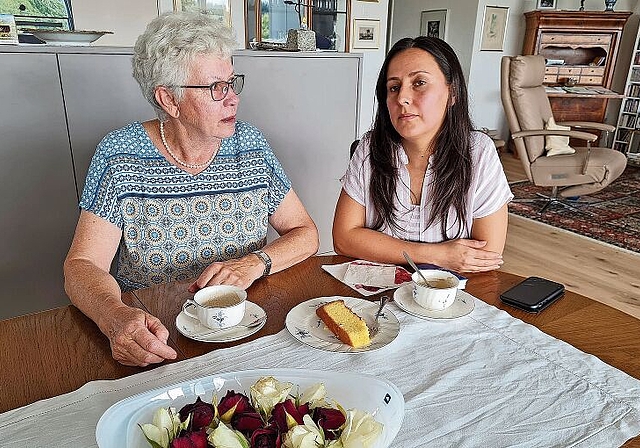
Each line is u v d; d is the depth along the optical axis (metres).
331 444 0.46
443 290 0.91
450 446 0.61
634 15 5.43
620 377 0.75
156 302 0.95
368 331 0.84
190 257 1.23
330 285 1.05
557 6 5.69
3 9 2.93
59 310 0.92
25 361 0.76
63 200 1.72
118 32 3.33
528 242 3.28
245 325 0.87
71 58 1.59
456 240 1.20
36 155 1.63
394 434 0.57
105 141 1.16
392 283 1.05
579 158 3.66
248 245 1.28
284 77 2.01
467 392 0.71
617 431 0.64
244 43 3.67
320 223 2.36
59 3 3.09
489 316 0.92
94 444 0.60
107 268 1.08
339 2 3.99
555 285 1.03
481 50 5.50
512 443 0.62
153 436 0.48
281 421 0.48
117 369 0.75
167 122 1.17
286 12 3.79
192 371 0.75
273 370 0.67
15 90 1.54
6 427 0.63
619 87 5.68
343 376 0.65
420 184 1.28
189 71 1.04
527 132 3.61
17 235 1.67
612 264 2.96
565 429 0.64
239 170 1.25
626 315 0.94
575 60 5.65
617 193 4.33
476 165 1.25
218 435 0.45
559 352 0.81
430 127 1.19
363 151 1.33
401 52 1.18
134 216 1.16
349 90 2.21
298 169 2.20
